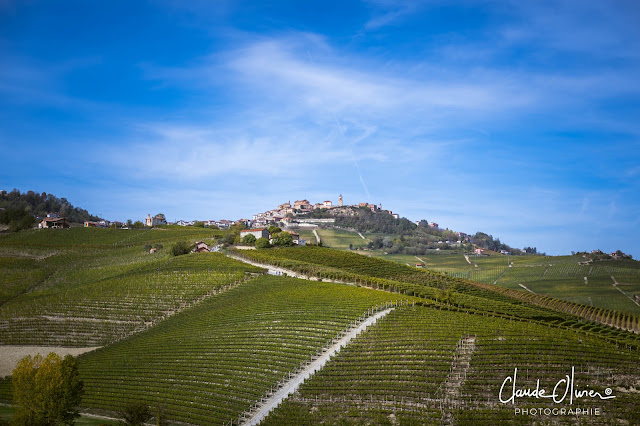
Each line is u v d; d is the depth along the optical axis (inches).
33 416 2770.7
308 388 3127.5
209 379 3440.0
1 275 6397.6
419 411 2741.1
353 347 3523.6
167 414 3056.1
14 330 4707.2
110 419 3061.0
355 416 2783.0
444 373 3090.6
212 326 4333.2
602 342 3521.2
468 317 3976.4
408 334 3602.4
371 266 6781.5
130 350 4119.1
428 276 6407.5
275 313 4343.0
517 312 4594.0
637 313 6097.4
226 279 5541.3
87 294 5408.5
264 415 2925.7
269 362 3526.1
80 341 4485.7
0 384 3690.9
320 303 4436.5
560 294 7096.5
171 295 5226.4
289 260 6496.1
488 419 2600.9
